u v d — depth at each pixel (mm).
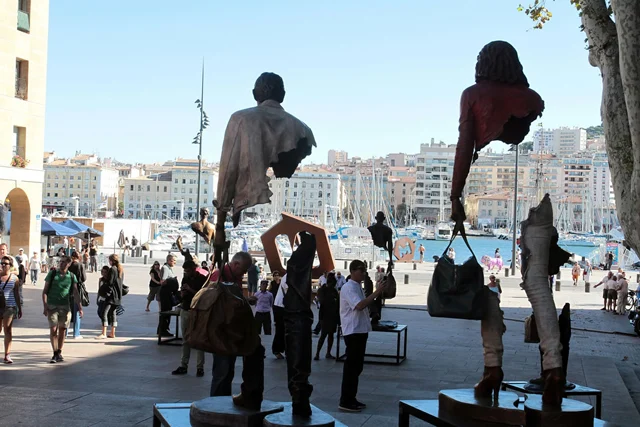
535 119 5578
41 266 37375
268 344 16250
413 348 16688
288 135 5230
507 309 28578
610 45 10781
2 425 7699
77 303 16047
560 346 5266
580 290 39969
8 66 35188
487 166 194375
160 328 15586
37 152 37156
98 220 73938
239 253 6320
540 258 5398
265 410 5277
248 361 5355
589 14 10930
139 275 40031
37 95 37031
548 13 13844
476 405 5176
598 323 25219
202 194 198625
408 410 5672
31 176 36594
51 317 12914
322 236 26859
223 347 4988
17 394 9539
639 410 11336
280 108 5391
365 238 77625
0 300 12633
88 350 14539
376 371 13148
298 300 5254
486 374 5453
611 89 10703
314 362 14086
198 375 11906
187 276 12320
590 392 7258
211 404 5449
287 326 5277
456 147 5453
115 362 13164
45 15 37562
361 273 9492
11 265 12883
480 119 5391
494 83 5449
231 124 5230
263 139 5172
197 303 5078
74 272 16078
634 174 9367
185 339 5141
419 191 195875
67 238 45125
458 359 15008
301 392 5172
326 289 14289
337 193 186875
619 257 59969
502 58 5438
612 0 9383
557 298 34906
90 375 11719
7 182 35031
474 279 5418
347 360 9383
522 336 20406
